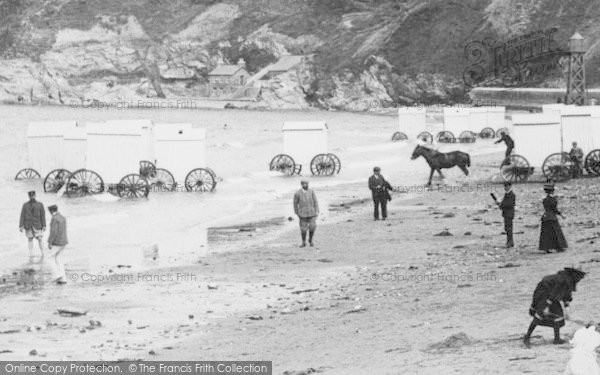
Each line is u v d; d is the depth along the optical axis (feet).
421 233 177.27
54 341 102.89
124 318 115.03
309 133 318.24
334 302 118.42
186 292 130.82
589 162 257.96
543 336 82.64
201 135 276.62
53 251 171.73
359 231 185.37
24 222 165.68
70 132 297.12
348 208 227.61
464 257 144.97
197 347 97.30
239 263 154.61
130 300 126.31
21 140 554.46
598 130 257.96
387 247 163.02
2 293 132.57
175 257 163.12
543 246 141.18
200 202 249.14
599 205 196.13
